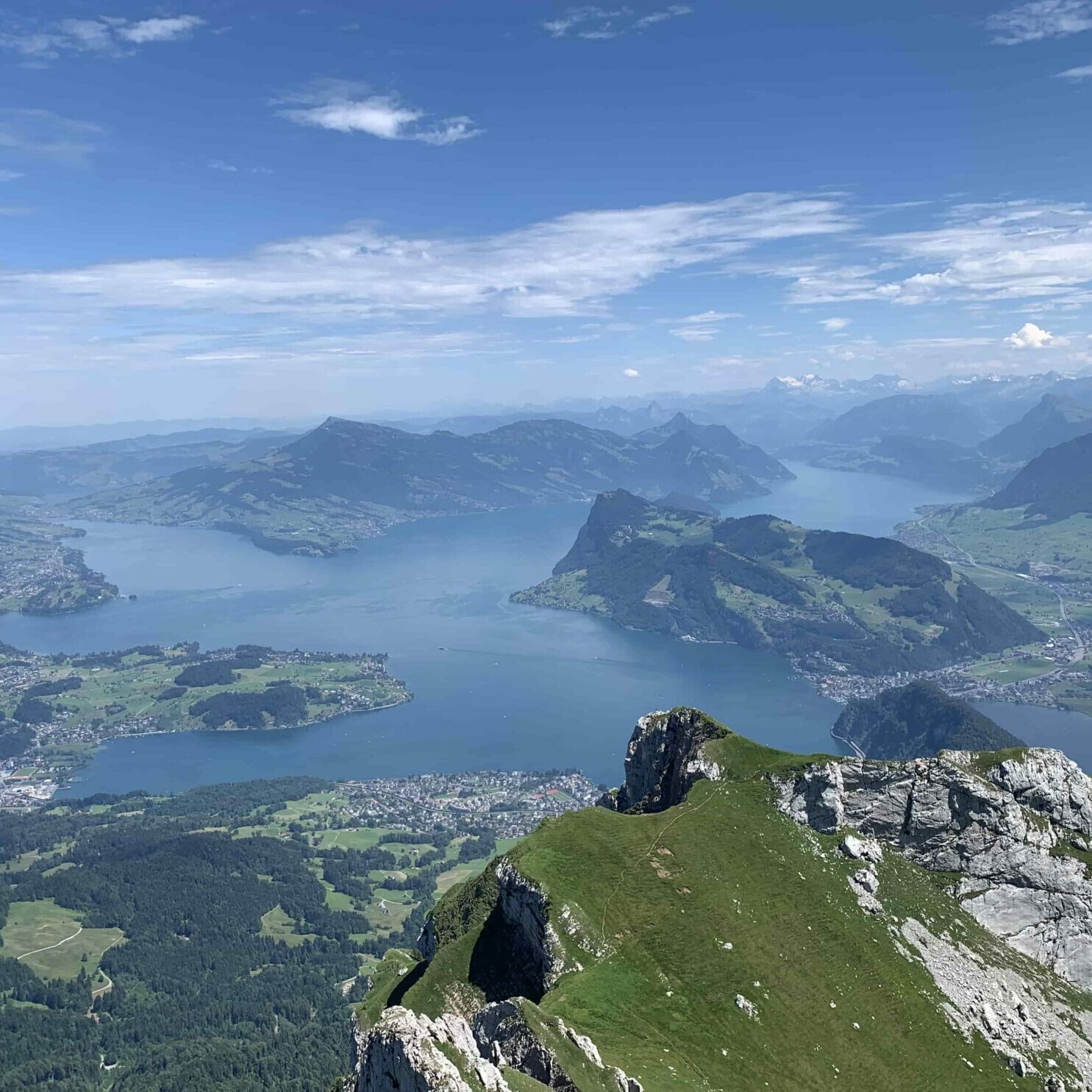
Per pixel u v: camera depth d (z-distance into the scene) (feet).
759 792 605.73
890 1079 431.43
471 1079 295.48
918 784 621.72
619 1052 380.99
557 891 490.90
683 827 563.89
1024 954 581.53
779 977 465.06
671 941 470.39
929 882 598.34
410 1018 307.78
